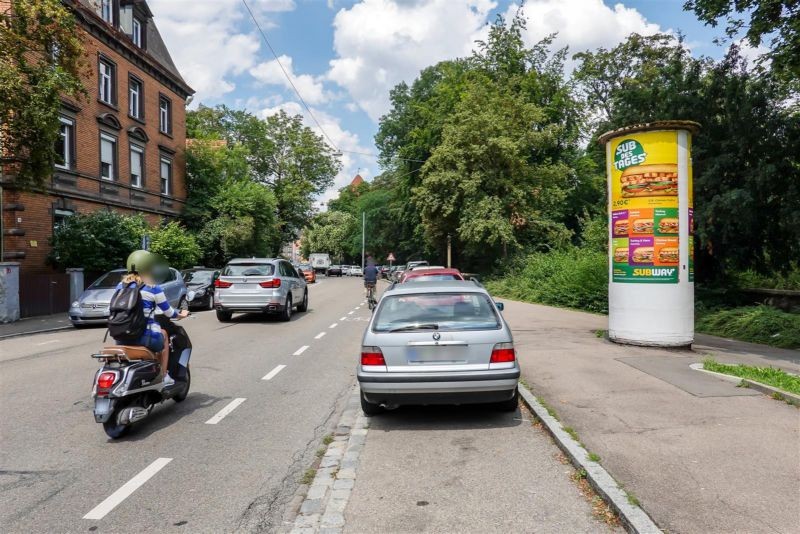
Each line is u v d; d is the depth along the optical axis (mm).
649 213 10266
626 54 35438
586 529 3572
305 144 50750
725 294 17359
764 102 14500
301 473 4715
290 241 52844
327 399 7277
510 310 19016
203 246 30562
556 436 5211
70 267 19766
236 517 3881
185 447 5371
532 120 32938
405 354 5836
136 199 26359
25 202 19156
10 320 16000
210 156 32688
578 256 23516
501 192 32406
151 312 6023
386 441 5461
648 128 10211
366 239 72000
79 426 6047
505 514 3801
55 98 14414
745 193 14078
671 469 4328
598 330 12875
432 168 34188
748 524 3449
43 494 4258
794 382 7062
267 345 11906
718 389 6887
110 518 3857
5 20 14008
